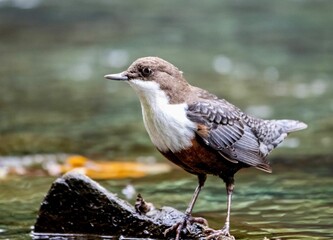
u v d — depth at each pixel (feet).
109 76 28.27
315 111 51.96
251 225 30.01
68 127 48.52
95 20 79.92
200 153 28.27
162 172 39.29
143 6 86.94
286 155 42.34
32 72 63.26
